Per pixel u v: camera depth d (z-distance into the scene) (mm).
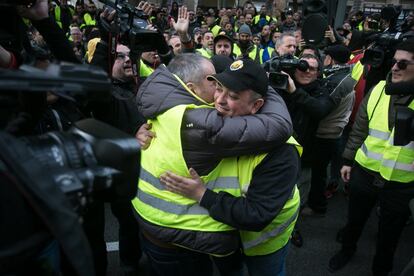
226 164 1440
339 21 6137
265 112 1402
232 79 1324
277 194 1392
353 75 3848
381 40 3090
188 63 1448
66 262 792
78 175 699
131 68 2316
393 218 2277
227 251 1468
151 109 1412
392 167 2176
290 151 1443
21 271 636
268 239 1604
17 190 594
